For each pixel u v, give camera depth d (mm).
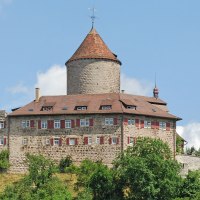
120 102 166750
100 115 164375
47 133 166875
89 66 178250
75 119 165625
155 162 142000
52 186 146125
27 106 171250
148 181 139375
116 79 180750
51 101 171375
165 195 139500
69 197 143625
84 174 154625
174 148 168750
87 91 178000
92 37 182375
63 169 162625
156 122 167250
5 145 169125
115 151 162125
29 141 167625
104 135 163375
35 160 152500
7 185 153750
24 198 143750
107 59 178875
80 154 164250
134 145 152250
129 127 163625
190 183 142125
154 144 148750
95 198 145000
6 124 170000
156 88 192375
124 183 144000
